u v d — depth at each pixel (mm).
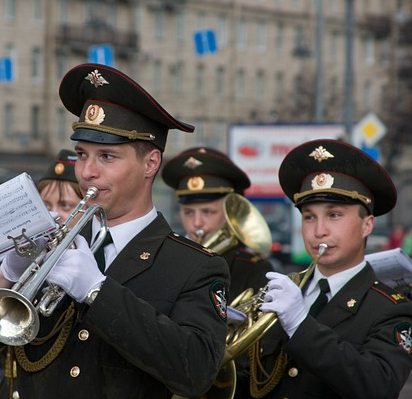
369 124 37625
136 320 6996
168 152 99312
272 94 108250
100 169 7551
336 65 114500
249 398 9586
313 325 8594
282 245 52469
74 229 7172
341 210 9336
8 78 38906
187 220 14398
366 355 8766
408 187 112688
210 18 101312
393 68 117375
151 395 7492
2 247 7145
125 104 7566
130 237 7746
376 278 9570
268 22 108062
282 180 9977
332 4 114375
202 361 7168
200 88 101125
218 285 7668
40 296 7734
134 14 95188
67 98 8047
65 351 7473
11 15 87188
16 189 7066
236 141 40094
